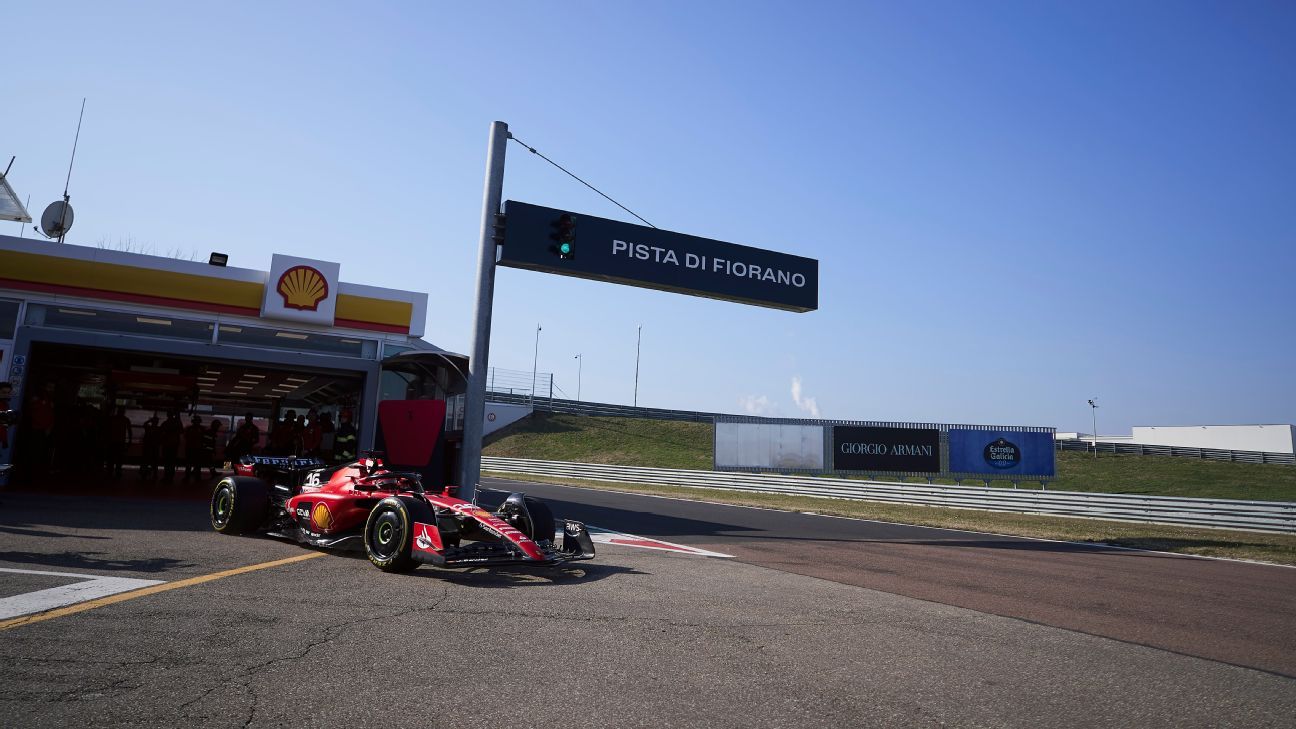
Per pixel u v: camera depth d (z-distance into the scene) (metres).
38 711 2.94
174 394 21.20
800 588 6.80
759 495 25.20
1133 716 3.55
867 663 4.28
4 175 14.79
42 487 12.35
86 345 13.15
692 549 9.45
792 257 15.48
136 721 2.89
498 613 5.09
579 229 13.16
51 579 5.29
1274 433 55.59
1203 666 4.58
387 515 6.56
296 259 14.31
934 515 18.02
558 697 3.43
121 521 8.67
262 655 3.84
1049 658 4.60
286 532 8.02
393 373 14.80
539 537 7.48
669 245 14.04
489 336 12.08
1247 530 16.33
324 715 3.05
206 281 13.92
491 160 12.39
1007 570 8.73
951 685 3.92
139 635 4.06
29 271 13.03
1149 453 43.22
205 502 11.82
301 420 16.53
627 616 5.21
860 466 29.52
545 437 46.47
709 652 4.36
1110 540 13.14
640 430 47.62
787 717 3.31
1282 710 3.73
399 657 3.93
